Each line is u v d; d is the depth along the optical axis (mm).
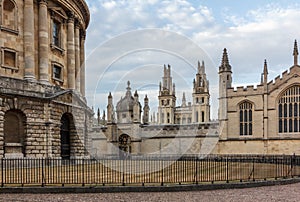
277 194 19281
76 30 49688
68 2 46250
